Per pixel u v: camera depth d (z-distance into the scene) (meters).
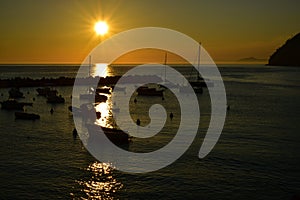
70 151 33.56
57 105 68.38
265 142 38.06
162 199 22.80
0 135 40.16
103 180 25.91
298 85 128.88
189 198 22.97
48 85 114.06
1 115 54.72
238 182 25.75
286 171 28.23
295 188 24.78
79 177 26.41
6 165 28.77
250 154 33.03
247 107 69.00
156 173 27.59
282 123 50.31
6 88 103.00
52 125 46.88
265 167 29.17
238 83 139.12
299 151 34.28
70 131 43.03
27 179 25.72
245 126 47.88
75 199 22.59
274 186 25.09
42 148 34.44
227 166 29.38
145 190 24.14
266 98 85.75
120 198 22.84
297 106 70.38
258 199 22.97
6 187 24.17
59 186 24.58
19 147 34.72
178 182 25.67
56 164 29.36
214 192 23.92
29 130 43.25
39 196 22.86
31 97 82.25
